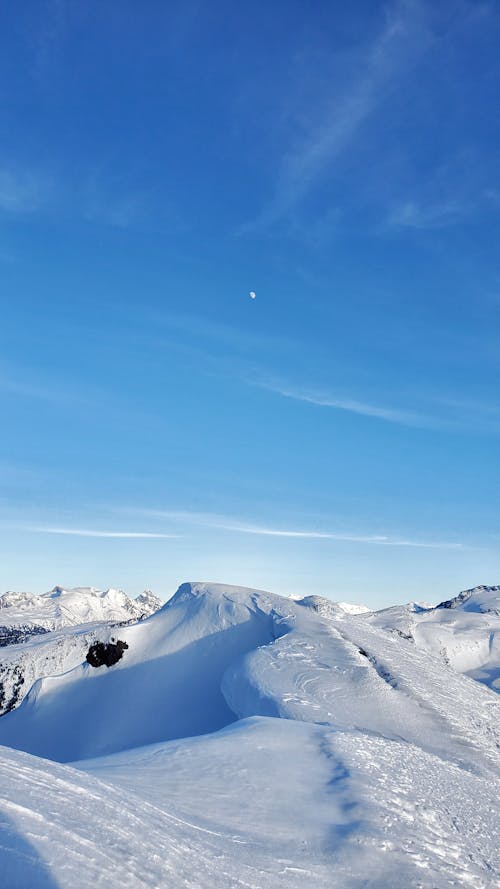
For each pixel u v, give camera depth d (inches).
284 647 2092.8
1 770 424.5
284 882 425.1
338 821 579.8
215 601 2832.2
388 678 1941.4
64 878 297.4
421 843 564.7
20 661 3043.8
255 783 655.1
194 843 433.4
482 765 1352.1
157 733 2092.8
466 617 5762.8
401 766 886.4
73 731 2277.3
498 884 530.0
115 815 413.1
